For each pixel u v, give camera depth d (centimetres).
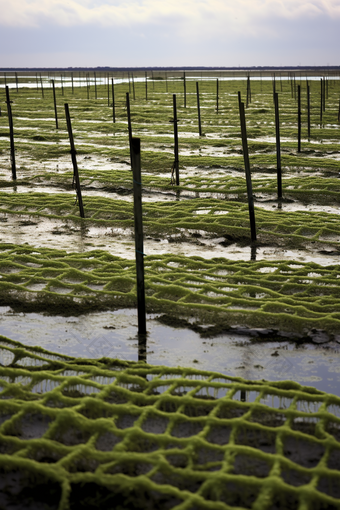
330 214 1527
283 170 2286
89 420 513
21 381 616
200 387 601
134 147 704
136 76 19225
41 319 825
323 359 704
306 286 955
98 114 5053
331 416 536
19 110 5444
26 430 517
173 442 486
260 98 7400
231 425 520
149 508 416
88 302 891
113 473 453
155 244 1253
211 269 1049
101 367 659
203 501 406
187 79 15938
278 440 497
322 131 3716
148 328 797
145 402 573
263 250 1214
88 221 1430
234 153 2783
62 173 2114
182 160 2470
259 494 418
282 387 614
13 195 1695
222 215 1465
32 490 436
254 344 748
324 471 446
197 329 795
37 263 1063
